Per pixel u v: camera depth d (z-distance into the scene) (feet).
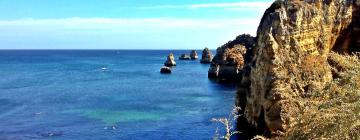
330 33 107.86
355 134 24.27
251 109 107.14
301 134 25.77
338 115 24.53
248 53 163.63
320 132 24.82
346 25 110.11
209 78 293.84
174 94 212.02
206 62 480.23
